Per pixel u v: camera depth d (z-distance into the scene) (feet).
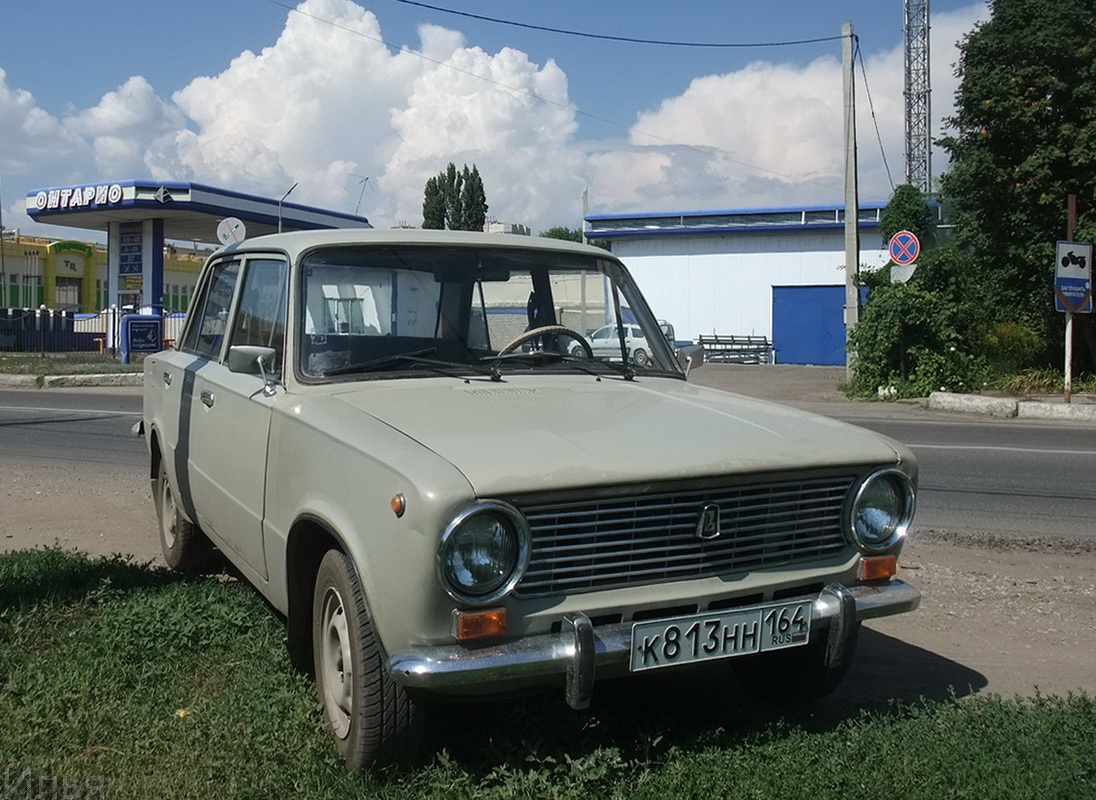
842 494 11.46
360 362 12.86
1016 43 59.88
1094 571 20.45
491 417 11.16
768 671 13.10
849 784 10.27
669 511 10.34
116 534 22.48
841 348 116.88
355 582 10.47
